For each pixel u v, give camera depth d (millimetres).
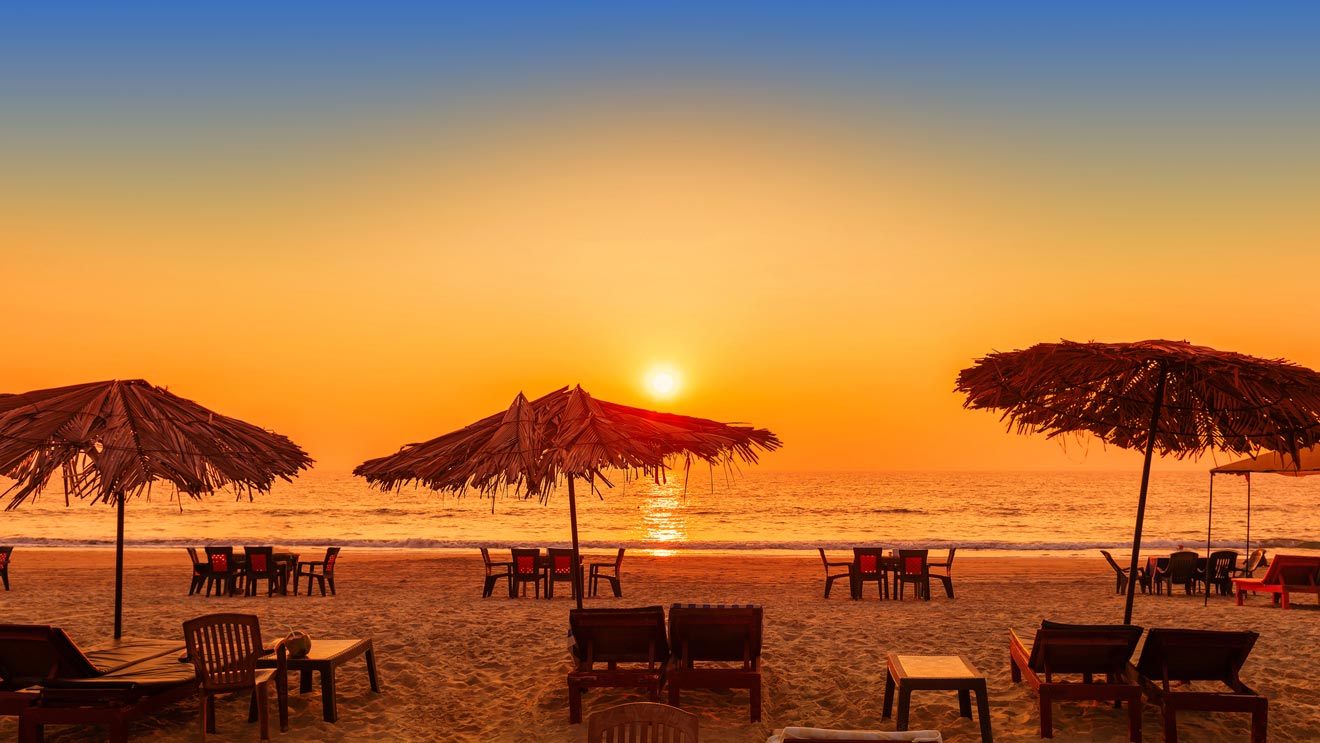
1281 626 12945
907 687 7227
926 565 17609
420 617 13516
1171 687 8867
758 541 45406
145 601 16484
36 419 7633
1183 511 73250
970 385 8375
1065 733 7496
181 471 7609
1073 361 7512
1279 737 7453
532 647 11039
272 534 50750
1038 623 13328
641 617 7945
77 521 60656
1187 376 7852
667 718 4609
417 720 8234
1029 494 103750
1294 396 6965
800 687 9188
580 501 91500
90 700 6996
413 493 101312
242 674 7270
